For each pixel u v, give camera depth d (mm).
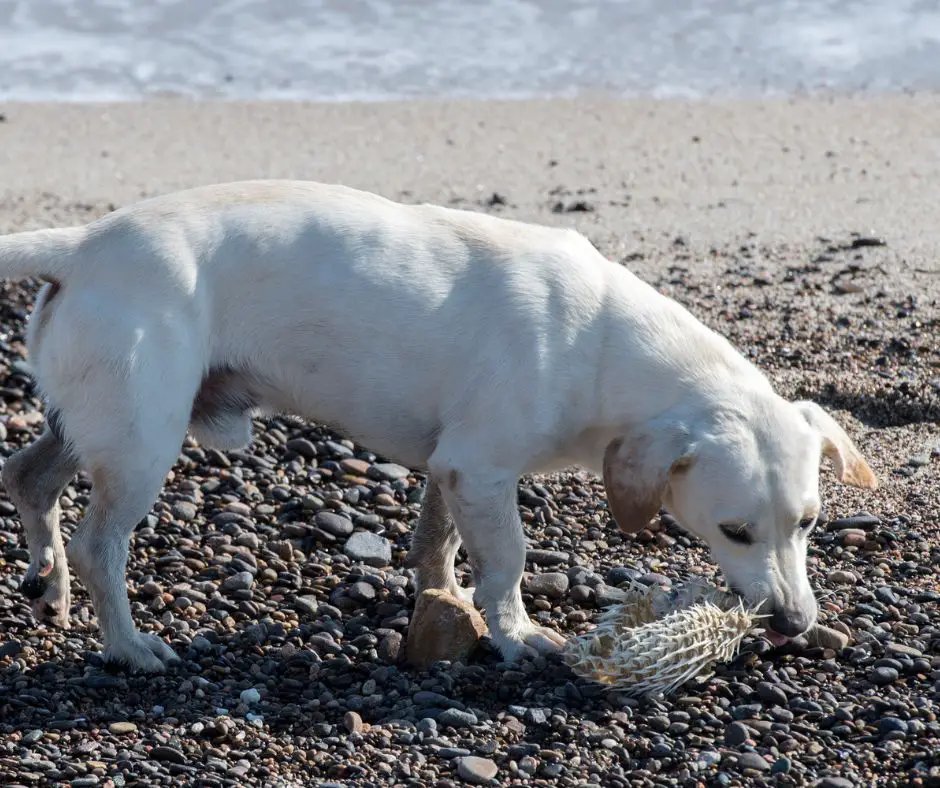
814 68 27203
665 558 10914
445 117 24219
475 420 8992
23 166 21234
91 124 23844
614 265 9602
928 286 15703
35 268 8906
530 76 26984
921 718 8461
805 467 8703
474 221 9438
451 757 8211
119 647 9281
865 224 17922
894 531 11078
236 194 9234
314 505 11578
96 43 29078
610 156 21578
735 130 23078
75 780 7988
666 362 8992
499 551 9211
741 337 14445
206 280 8953
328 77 27016
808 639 9344
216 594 10305
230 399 9383
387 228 9195
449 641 9203
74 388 8859
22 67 27359
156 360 8734
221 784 7984
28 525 9703
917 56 27734
